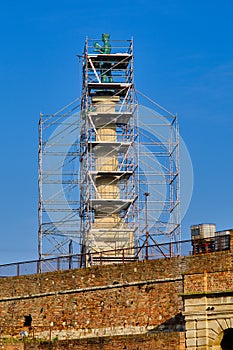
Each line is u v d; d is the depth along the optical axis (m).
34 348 103.94
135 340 95.94
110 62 151.50
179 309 102.88
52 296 114.69
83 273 112.19
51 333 113.81
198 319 94.25
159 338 94.94
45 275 116.00
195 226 121.31
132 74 150.25
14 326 117.81
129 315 107.06
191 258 102.31
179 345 94.06
